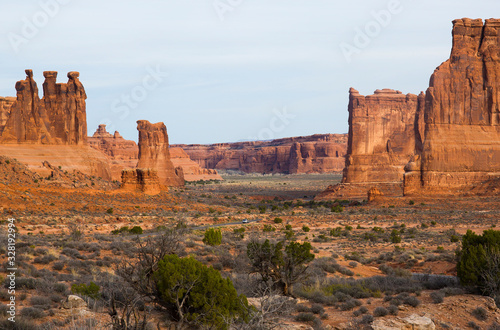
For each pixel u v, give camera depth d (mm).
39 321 15516
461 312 19688
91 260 29625
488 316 19406
